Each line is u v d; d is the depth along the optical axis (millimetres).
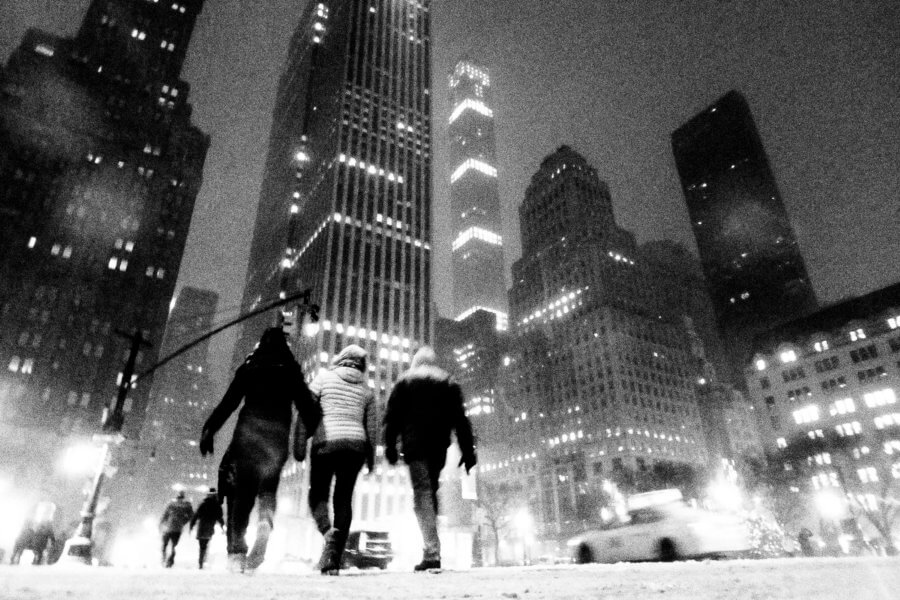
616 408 123688
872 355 88312
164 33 116875
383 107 146750
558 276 152000
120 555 38906
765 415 98750
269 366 6242
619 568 5824
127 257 95125
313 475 6133
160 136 107312
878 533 66688
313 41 182625
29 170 90812
